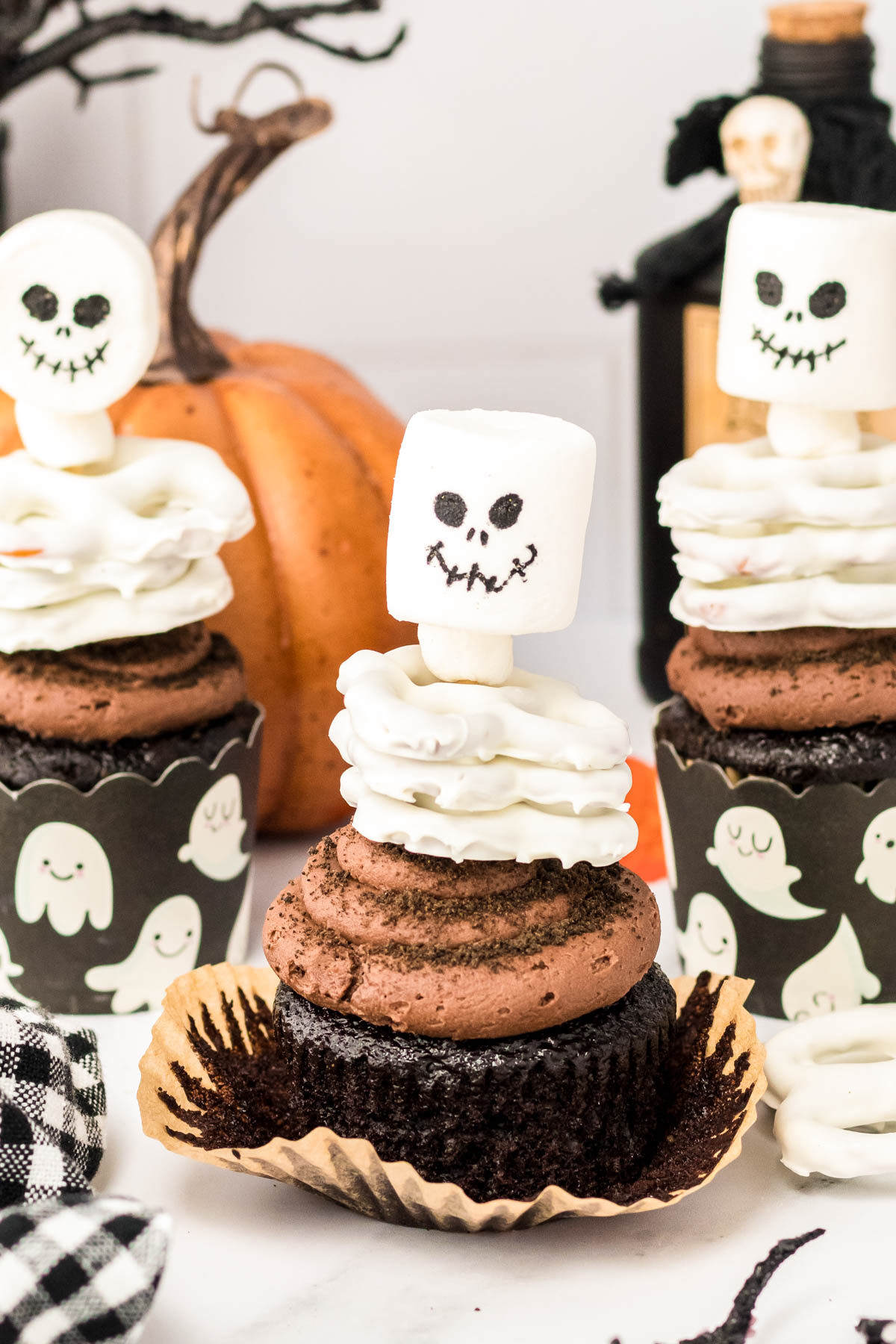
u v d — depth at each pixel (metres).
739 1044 0.50
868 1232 0.48
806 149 0.64
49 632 0.54
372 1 0.66
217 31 0.66
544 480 0.46
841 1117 0.49
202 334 0.65
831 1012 0.53
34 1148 0.47
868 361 0.52
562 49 0.84
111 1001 0.56
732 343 0.54
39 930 0.55
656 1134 0.49
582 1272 0.47
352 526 0.63
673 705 0.57
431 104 0.85
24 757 0.54
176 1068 0.50
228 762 0.56
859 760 0.53
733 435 0.67
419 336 0.89
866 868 0.54
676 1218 0.48
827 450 0.54
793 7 0.65
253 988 0.52
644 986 0.49
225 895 0.57
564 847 0.47
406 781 0.47
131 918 0.55
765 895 0.55
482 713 0.47
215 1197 0.49
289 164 0.87
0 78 0.67
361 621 0.63
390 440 0.66
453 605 0.47
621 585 0.91
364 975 0.47
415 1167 0.47
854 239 0.52
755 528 0.54
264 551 0.62
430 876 0.48
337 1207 0.49
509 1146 0.47
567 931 0.47
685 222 0.85
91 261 0.53
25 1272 0.43
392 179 0.87
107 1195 0.45
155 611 0.54
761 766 0.54
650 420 0.69
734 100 0.66
